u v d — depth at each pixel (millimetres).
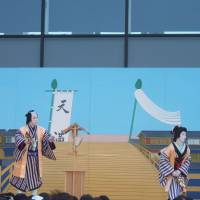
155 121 14828
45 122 15055
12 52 15320
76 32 15242
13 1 15352
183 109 14789
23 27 15312
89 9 15250
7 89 15203
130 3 15180
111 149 14852
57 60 15227
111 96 14992
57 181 14781
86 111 15008
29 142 13383
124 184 14711
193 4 15086
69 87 15125
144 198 14609
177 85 14898
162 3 15133
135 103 14930
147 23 15125
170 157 13164
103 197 7133
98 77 15086
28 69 15242
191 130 14695
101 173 14781
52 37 15266
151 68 14977
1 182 14766
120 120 14906
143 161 14734
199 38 15016
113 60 15125
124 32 15125
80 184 14438
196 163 14531
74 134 14953
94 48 15180
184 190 13039
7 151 14922
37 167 13461
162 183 13180
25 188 13359
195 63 14953
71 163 14859
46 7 15312
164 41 15062
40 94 15133
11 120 15086
